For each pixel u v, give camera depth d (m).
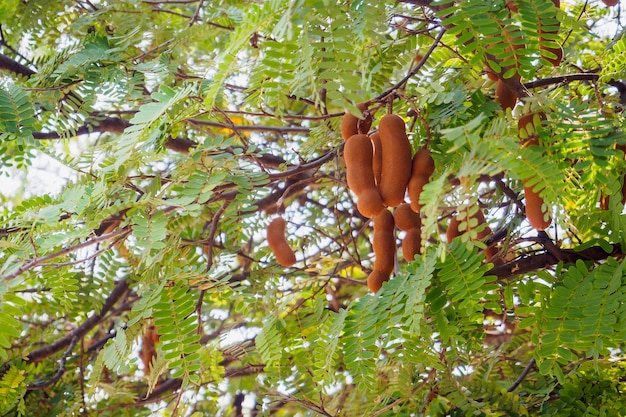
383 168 1.88
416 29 2.82
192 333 2.06
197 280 2.22
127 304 3.98
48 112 3.10
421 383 2.67
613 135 1.91
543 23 1.90
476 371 3.01
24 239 2.30
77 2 3.53
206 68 2.76
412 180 1.88
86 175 2.60
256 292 2.92
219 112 2.46
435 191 1.63
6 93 2.63
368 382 2.00
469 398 2.65
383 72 2.64
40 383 3.57
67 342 3.75
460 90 2.24
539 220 1.82
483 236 2.39
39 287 3.53
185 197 2.12
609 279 1.91
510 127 2.02
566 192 1.83
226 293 2.54
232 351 2.86
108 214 2.13
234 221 2.46
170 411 2.69
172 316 2.05
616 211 2.04
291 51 1.76
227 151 2.57
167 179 2.40
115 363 2.32
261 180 2.38
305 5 1.67
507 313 2.82
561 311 1.91
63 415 3.30
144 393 3.96
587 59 3.18
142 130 2.12
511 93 2.18
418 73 2.85
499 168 1.60
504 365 3.22
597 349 1.84
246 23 1.78
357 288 4.04
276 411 3.72
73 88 2.89
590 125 1.91
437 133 2.16
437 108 2.25
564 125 1.89
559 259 2.19
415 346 2.08
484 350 3.04
